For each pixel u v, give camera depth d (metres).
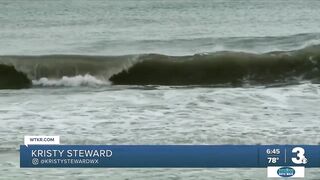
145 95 47.03
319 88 49.25
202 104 42.94
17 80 59.44
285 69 61.25
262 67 61.06
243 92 47.75
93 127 36.09
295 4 181.00
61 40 85.00
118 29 102.06
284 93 47.12
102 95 47.47
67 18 134.12
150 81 59.91
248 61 61.34
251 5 180.50
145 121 37.59
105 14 146.25
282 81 58.28
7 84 58.44
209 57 61.38
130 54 64.12
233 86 53.84
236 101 43.94
